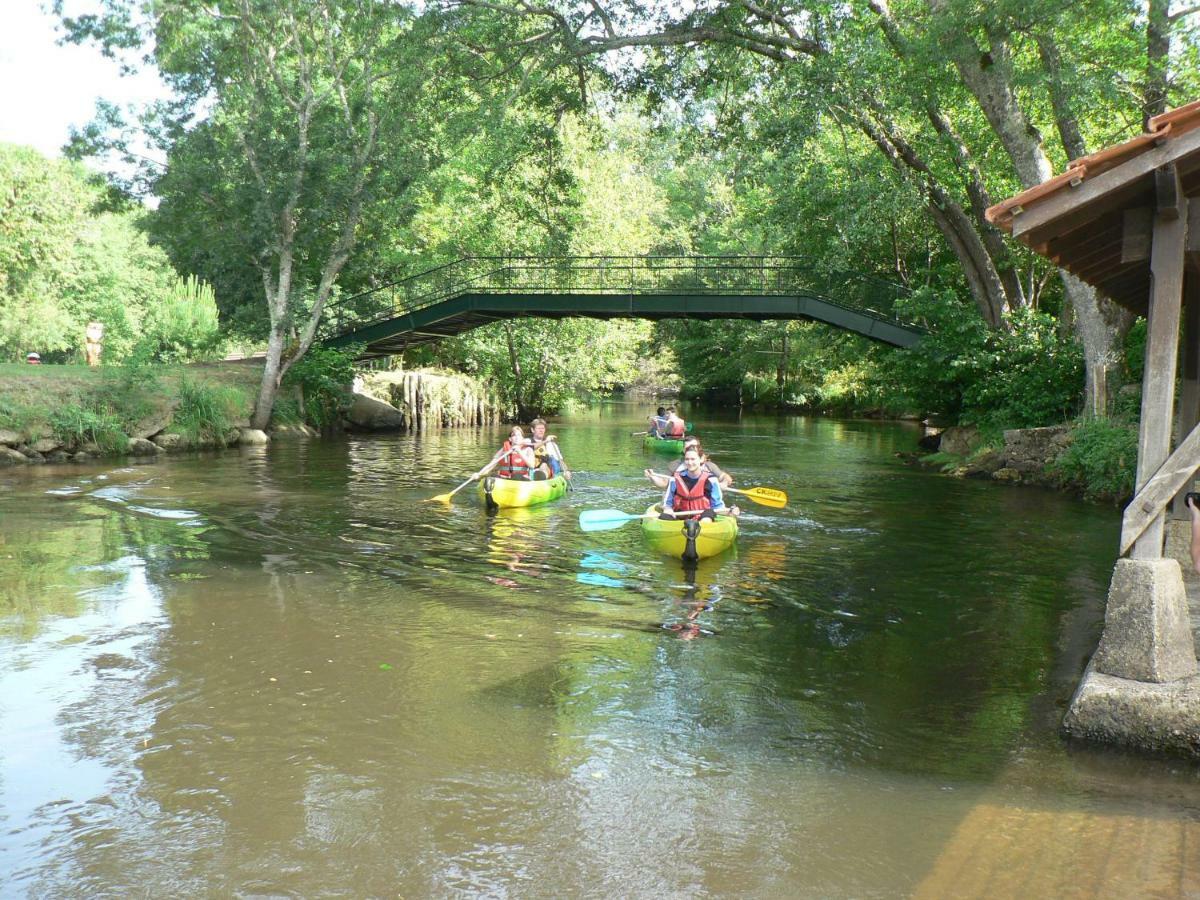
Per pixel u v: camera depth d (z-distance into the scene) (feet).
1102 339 58.65
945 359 73.72
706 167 189.78
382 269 98.02
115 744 18.11
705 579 32.27
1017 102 63.26
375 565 33.86
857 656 23.85
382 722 19.29
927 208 76.18
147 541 37.63
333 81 85.20
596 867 13.92
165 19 75.15
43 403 66.44
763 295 85.92
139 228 84.94
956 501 51.72
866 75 61.62
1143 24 56.18
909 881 13.47
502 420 133.49
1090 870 13.67
